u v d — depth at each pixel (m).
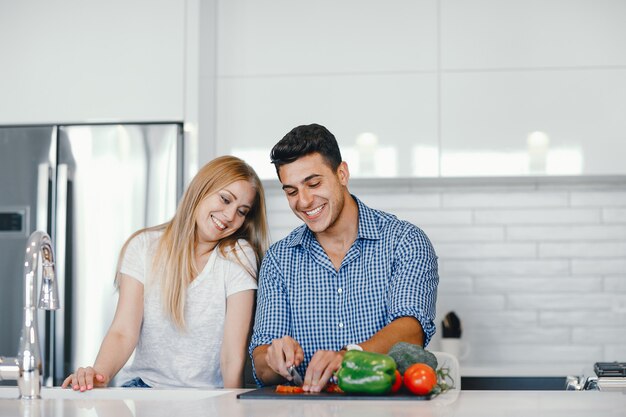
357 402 1.67
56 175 3.71
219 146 3.97
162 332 2.46
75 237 3.66
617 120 3.82
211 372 2.47
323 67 3.94
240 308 2.45
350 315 2.36
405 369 1.81
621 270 4.12
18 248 3.67
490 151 3.86
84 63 3.78
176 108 3.72
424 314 2.22
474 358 4.13
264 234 2.61
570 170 3.83
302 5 3.97
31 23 3.82
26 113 3.78
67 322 3.61
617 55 3.84
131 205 3.67
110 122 3.76
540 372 3.70
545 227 4.16
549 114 3.84
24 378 1.92
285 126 3.95
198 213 2.47
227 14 4.00
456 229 4.19
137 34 3.77
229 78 3.98
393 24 3.92
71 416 1.49
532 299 4.14
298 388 1.85
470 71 3.88
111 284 3.62
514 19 3.88
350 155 3.91
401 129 3.89
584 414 1.47
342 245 2.40
